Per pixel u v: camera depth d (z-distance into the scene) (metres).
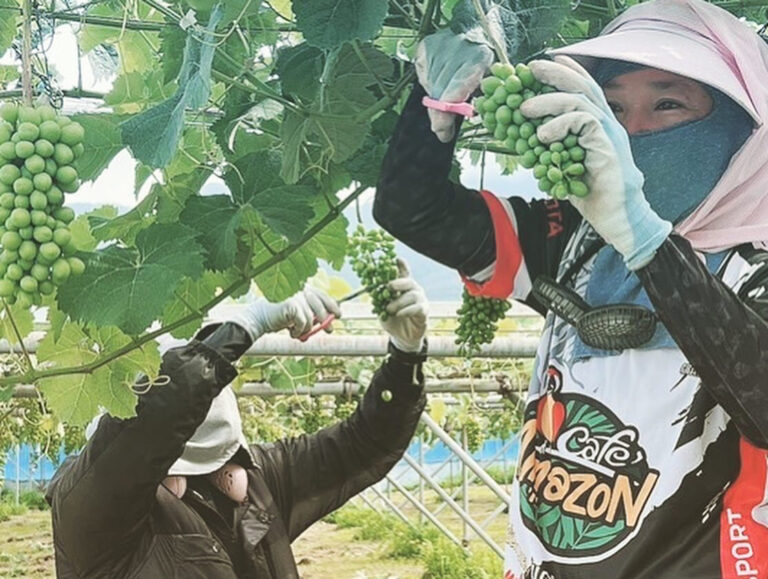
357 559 14.95
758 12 2.64
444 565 13.16
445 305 7.27
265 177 2.31
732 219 2.12
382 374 3.84
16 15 2.47
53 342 2.27
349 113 2.25
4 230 1.81
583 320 2.19
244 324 3.17
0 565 14.70
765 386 1.89
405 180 2.29
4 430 9.94
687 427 2.06
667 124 2.15
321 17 1.96
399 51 2.73
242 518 3.69
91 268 2.02
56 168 1.83
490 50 1.98
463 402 12.84
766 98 2.06
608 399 2.16
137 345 2.24
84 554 3.22
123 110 2.57
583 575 2.11
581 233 2.32
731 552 2.01
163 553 3.39
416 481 26.55
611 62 2.20
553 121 1.75
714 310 1.86
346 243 2.64
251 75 2.27
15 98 2.61
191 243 2.06
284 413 11.98
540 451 2.27
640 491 2.09
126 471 3.05
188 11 2.25
